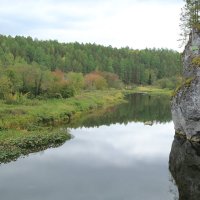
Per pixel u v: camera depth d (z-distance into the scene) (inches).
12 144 1391.5
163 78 6348.4
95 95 3550.7
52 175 1103.6
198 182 1051.9
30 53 5876.0
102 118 2359.7
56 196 930.7
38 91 2780.5
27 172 1127.0
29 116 1947.6
